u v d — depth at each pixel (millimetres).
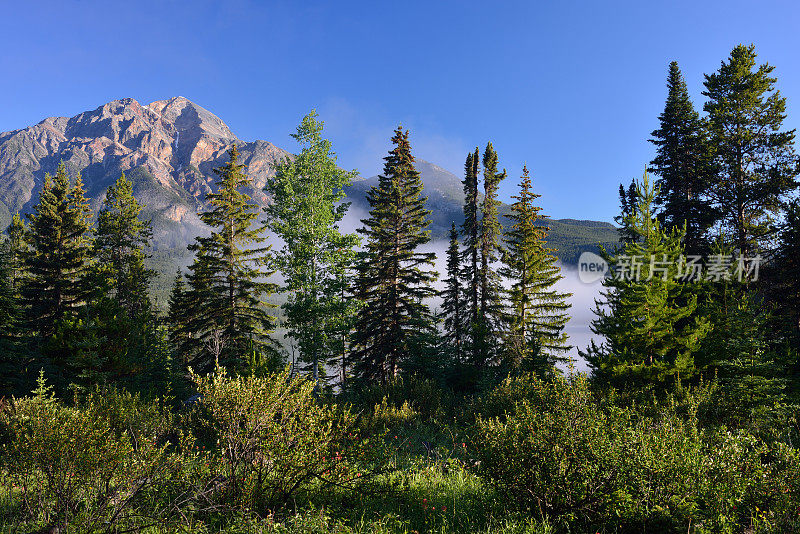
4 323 24719
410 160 31781
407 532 5234
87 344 19938
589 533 5023
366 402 17031
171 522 4883
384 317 28266
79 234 38438
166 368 31953
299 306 26172
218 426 6164
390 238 30484
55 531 4750
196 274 34781
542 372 18547
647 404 10945
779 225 22188
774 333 16250
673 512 4781
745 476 5094
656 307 13992
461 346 25125
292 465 5746
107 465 5188
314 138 27938
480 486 6621
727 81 26609
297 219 26828
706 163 25875
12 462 5145
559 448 5258
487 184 32875
